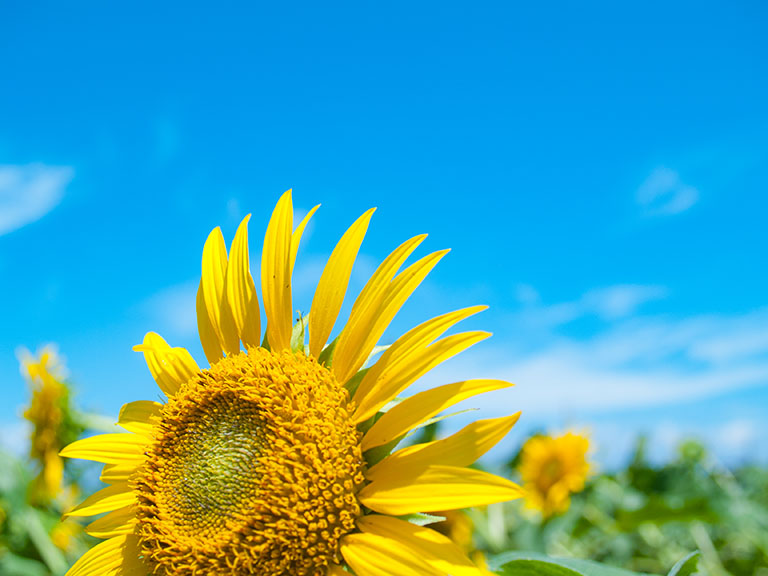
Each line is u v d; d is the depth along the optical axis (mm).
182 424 323
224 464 297
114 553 332
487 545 792
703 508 748
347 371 300
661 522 762
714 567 797
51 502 708
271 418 299
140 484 325
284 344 328
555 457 965
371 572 251
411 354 283
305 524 276
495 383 259
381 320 294
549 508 942
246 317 346
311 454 284
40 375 718
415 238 301
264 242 337
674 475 987
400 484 262
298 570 273
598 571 306
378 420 285
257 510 283
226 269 358
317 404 296
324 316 315
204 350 356
